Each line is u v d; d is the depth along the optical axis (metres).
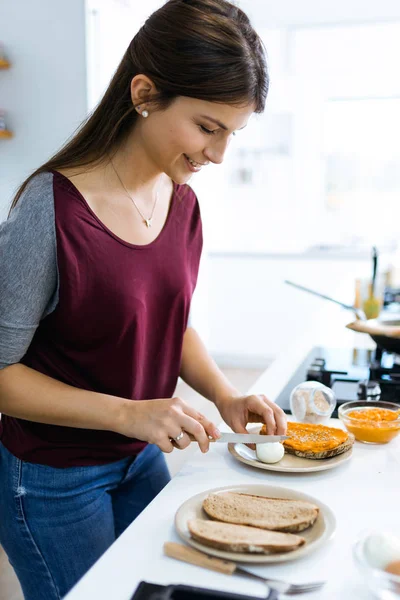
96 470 1.13
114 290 1.04
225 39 0.93
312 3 4.53
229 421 1.20
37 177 1.03
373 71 4.61
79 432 1.10
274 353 5.04
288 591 0.71
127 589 0.73
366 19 4.50
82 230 1.01
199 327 5.01
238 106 0.97
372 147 4.91
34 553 1.12
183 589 0.65
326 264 4.81
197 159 1.04
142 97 1.00
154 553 0.81
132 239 1.09
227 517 0.85
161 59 0.96
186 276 1.18
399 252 4.69
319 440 1.15
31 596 1.16
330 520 0.84
